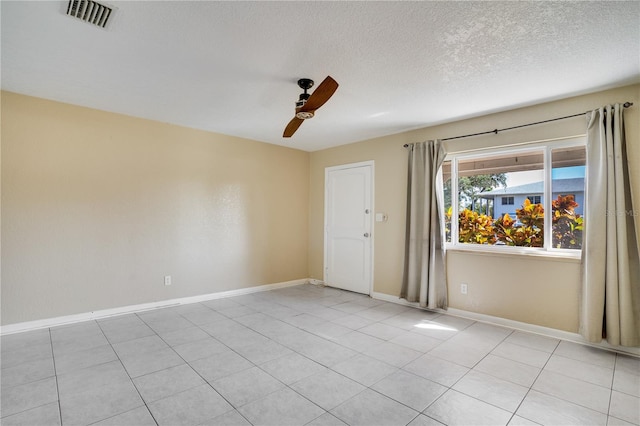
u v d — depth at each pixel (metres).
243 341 3.01
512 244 3.57
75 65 2.57
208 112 3.69
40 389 2.16
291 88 2.97
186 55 2.40
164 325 3.42
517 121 3.43
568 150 3.22
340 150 5.26
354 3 1.79
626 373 2.45
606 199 2.80
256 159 5.02
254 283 5.00
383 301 4.48
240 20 1.96
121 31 2.09
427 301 3.96
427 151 4.01
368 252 4.82
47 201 3.31
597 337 2.82
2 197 3.09
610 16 1.87
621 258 2.73
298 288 5.27
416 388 2.22
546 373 2.44
